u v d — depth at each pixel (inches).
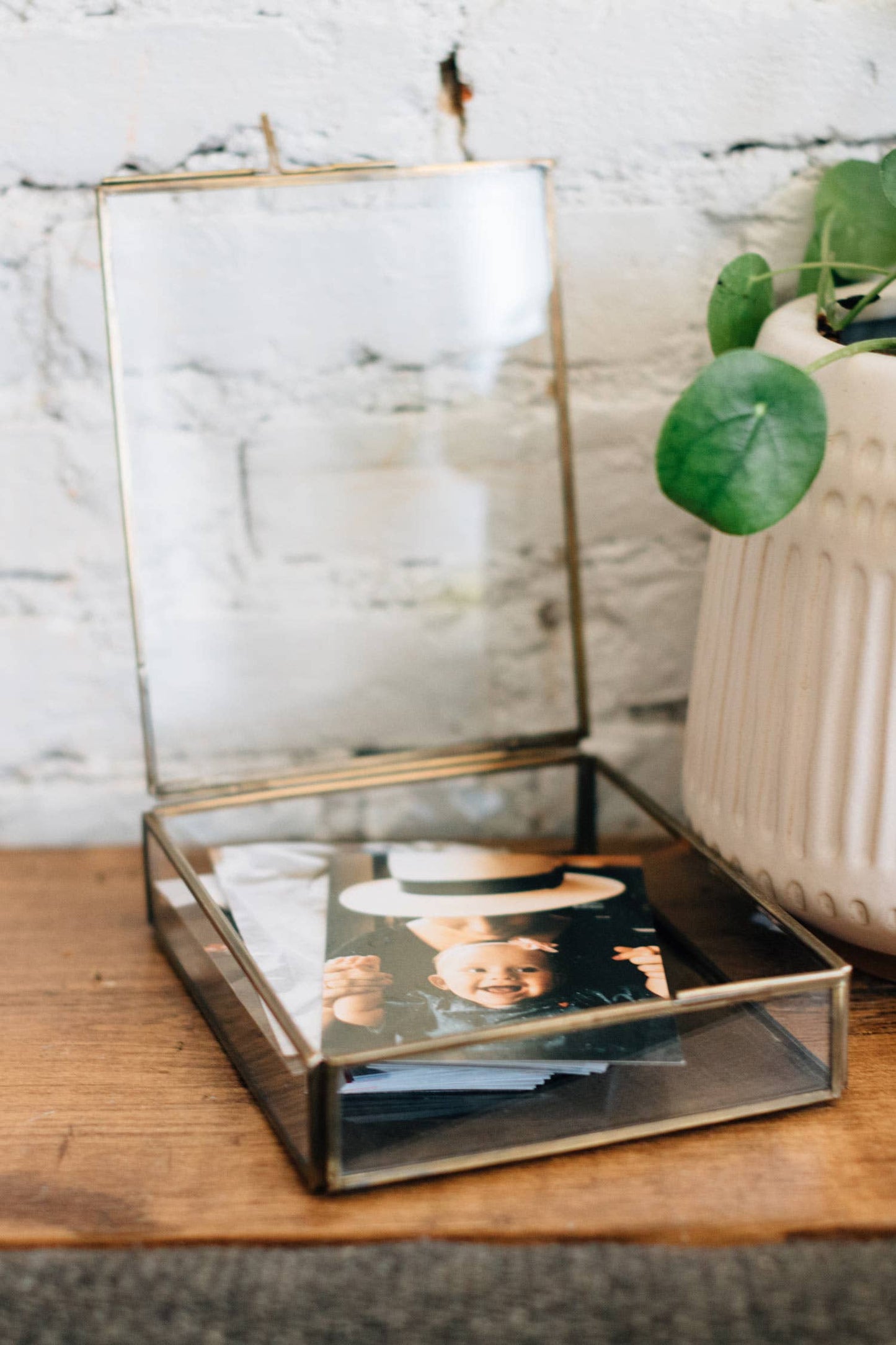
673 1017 19.7
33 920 27.0
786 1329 16.2
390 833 29.4
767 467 17.6
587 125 26.1
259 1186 18.5
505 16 25.0
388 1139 18.8
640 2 25.0
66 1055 22.2
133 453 27.2
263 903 24.2
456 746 28.8
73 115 25.1
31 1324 16.4
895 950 21.7
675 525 29.5
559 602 29.5
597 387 28.3
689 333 28.0
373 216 26.2
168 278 26.0
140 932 26.6
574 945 22.3
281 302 26.7
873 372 19.0
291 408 27.5
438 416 27.9
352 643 29.4
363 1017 19.5
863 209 24.9
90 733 30.0
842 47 25.5
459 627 29.6
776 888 22.4
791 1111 20.2
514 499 28.7
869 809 20.4
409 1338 16.2
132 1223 17.7
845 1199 18.1
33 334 26.9
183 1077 21.5
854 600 20.0
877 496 19.2
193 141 25.7
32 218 26.0
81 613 29.0
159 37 24.6
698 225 27.1
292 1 24.6
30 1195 18.4
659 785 31.4
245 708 29.4
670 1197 18.2
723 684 23.1
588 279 27.4
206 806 26.7
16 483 28.0
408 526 28.7
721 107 26.0
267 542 28.4
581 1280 16.6
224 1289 16.6
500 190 26.2
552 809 29.7
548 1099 19.7
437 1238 17.4
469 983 20.7
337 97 25.5
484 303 27.0
